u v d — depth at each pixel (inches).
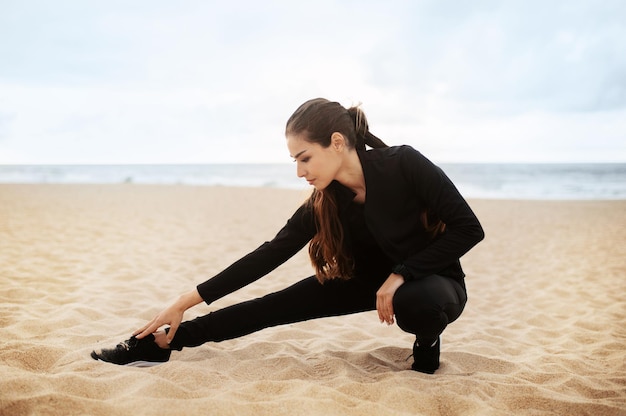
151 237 320.5
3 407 68.8
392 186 83.1
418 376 90.5
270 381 82.9
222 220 441.4
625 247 315.3
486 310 169.9
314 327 139.6
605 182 1421.0
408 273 82.5
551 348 123.3
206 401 73.4
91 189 848.9
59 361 92.0
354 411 73.0
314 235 92.9
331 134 79.7
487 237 370.0
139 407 71.0
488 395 84.4
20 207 490.3
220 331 93.9
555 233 391.5
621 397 86.7
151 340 92.7
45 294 159.5
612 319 152.6
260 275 92.7
